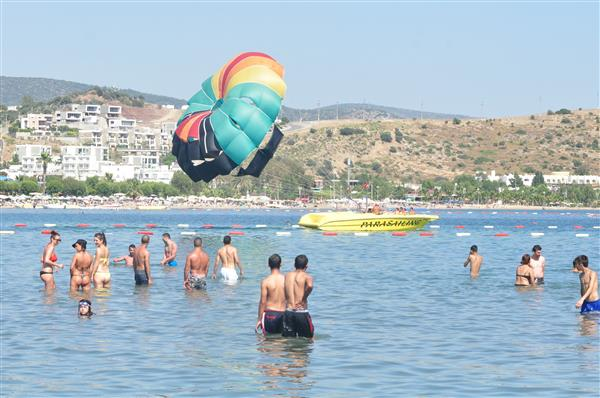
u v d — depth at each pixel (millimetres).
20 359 21359
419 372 20047
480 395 17922
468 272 44219
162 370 20188
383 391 18250
